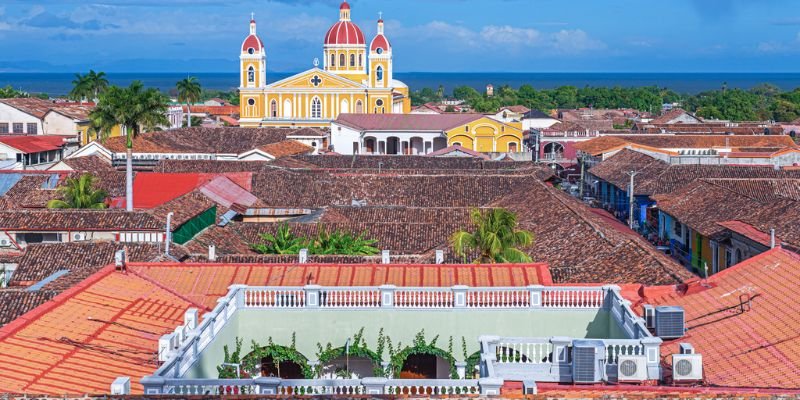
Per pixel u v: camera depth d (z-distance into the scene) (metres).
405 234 100.75
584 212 107.50
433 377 57.06
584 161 196.88
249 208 128.88
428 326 55.59
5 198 124.44
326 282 61.34
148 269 63.47
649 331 50.72
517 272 62.34
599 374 42.44
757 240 88.06
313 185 142.00
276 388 39.22
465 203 137.88
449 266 63.28
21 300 63.53
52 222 98.19
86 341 50.53
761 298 52.34
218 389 39.16
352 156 183.25
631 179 137.88
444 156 188.62
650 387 38.91
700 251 109.44
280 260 81.69
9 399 36.91
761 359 44.59
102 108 123.56
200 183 135.25
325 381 39.31
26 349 47.53
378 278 61.69
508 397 35.62
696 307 54.53
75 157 160.75
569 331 55.50
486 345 45.00
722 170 148.00
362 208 115.44
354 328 55.69
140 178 137.88
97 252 85.00
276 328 55.75
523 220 105.38
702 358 45.69
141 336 52.91
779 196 113.94
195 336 46.19
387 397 35.47
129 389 40.56
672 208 119.06
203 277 62.75
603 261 74.69
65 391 42.91
